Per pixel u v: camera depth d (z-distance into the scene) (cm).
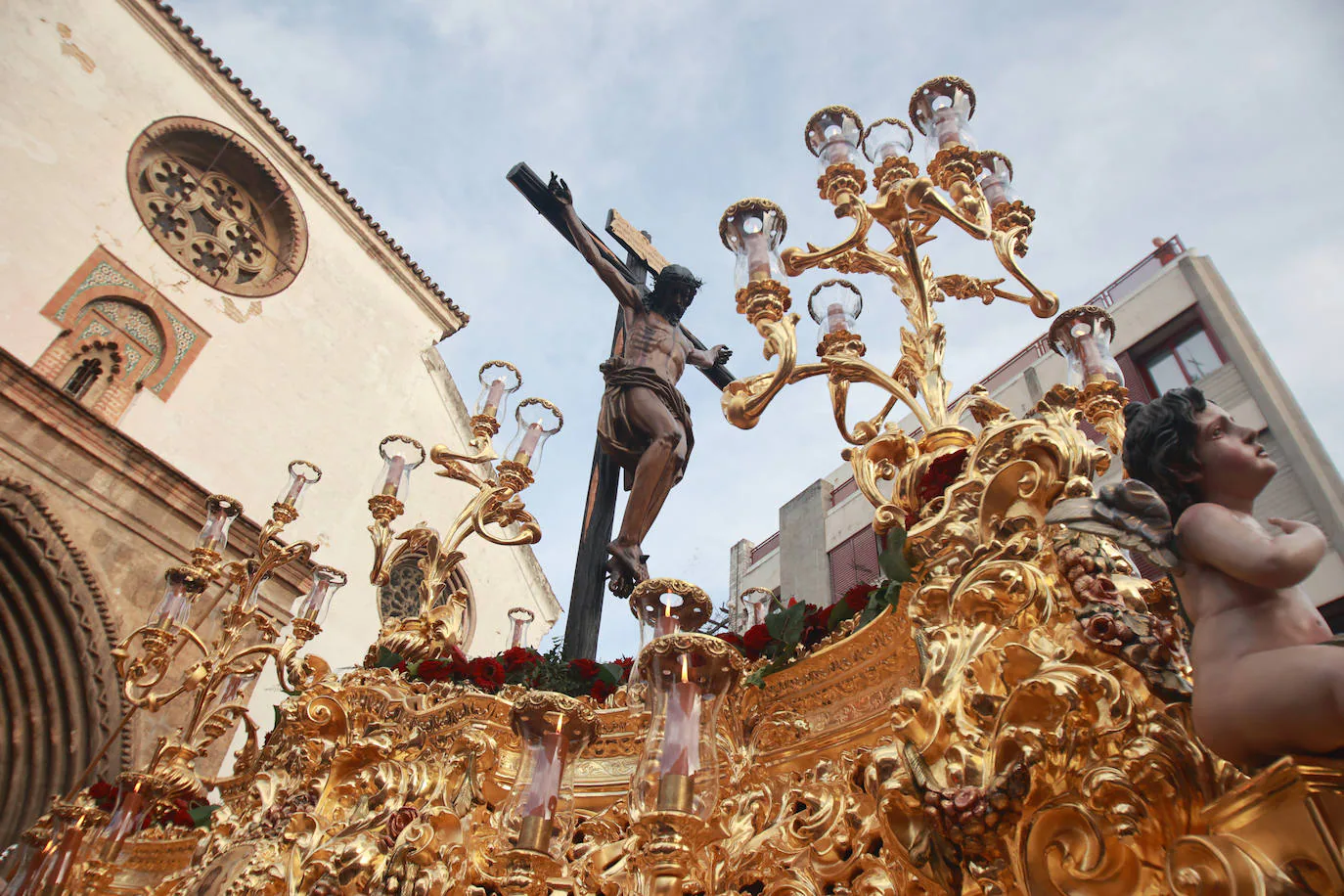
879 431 468
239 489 1680
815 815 345
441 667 545
